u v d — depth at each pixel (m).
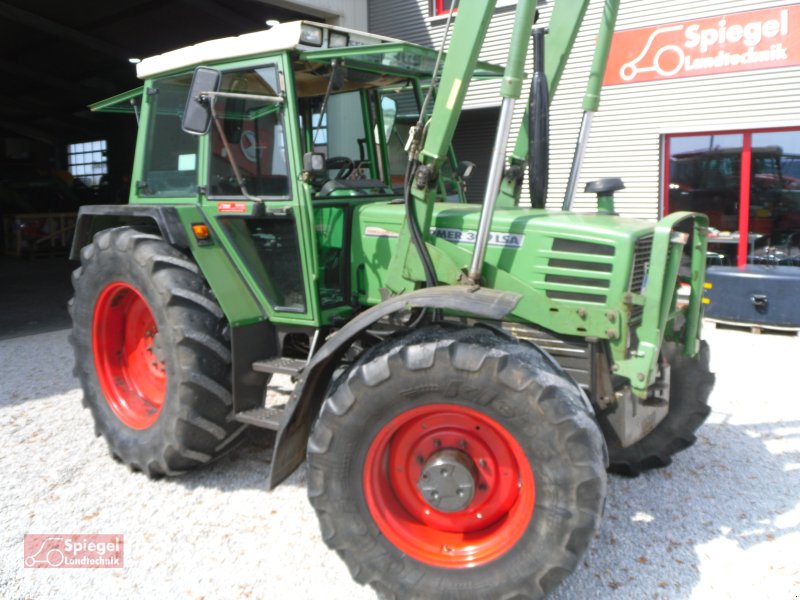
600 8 8.50
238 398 3.35
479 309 2.40
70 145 22.56
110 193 18.42
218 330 3.33
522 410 2.31
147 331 3.82
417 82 3.73
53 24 12.26
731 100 7.95
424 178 2.86
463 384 2.36
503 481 2.52
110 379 3.84
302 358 3.80
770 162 7.97
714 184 8.38
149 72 3.61
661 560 2.83
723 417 4.42
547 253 2.88
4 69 14.94
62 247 14.27
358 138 3.86
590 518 2.26
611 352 2.79
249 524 3.16
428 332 2.55
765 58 7.65
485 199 2.66
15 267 12.52
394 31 10.23
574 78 8.88
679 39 8.13
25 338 6.98
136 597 2.63
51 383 5.35
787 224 7.99
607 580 2.70
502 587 2.36
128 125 19.38
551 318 2.83
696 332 3.33
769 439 4.07
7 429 4.33
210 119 3.11
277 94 3.12
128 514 3.25
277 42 3.04
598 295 2.79
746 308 6.52
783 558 2.83
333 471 2.50
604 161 8.95
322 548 2.96
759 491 3.43
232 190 3.38
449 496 2.52
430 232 3.15
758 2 7.59
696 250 3.22
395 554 2.49
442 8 9.74
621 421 2.92
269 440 4.14
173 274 3.33
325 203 3.26
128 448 3.58
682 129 8.31
